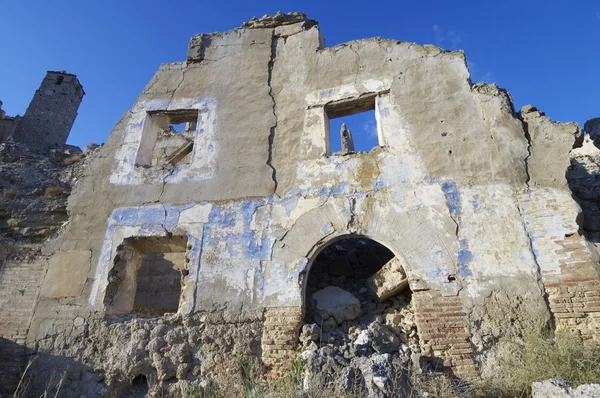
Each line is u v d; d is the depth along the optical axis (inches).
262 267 249.8
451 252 227.6
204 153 303.7
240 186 282.5
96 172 309.7
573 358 175.8
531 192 233.8
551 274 210.1
